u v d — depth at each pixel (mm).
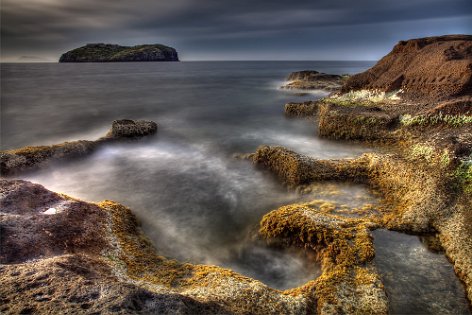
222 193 15461
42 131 28969
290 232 10797
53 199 11062
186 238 11953
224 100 46875
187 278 8859
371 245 9844
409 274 9180
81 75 106062
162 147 22922
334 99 31031
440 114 19469
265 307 7555
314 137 24078
